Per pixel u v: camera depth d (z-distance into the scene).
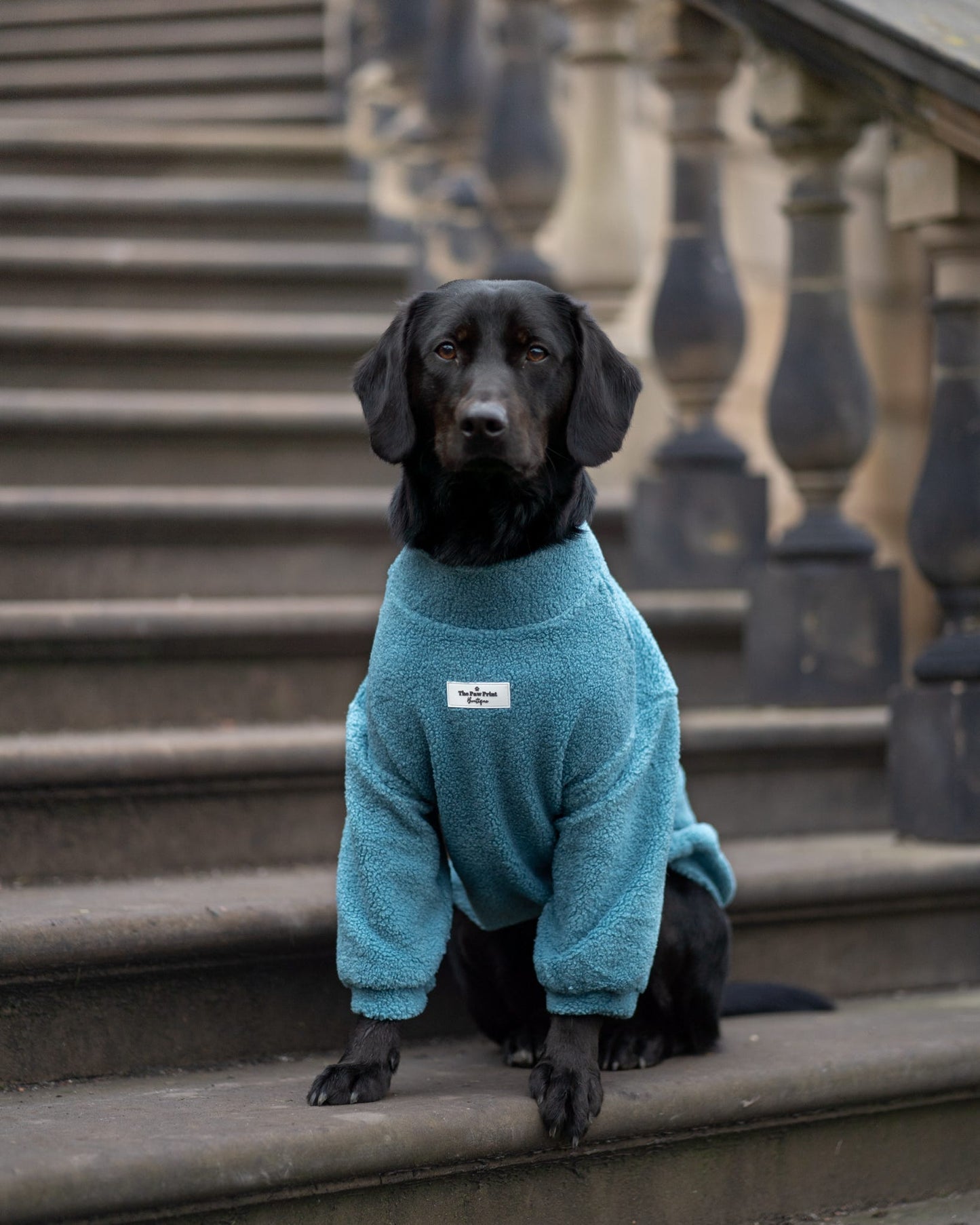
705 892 2.50
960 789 3.15
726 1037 2.60
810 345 3.60
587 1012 2.21
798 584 3.63
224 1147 1.92
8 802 2.75
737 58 3.90
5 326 4.36
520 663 2.19
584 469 2.42
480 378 2.23
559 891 2.26
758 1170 2.36
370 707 2.27
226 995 2.50
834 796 3.47
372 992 2.22
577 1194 2.21
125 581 3.69
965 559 3.15
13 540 3.58
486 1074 2.39
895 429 6.77
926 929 3.07
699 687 3.79
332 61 6.55
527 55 4.51
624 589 4.05
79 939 2.32
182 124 6.44
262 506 3.75
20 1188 1.78
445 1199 2.11
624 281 4.65
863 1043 2.51
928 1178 2.51
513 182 4.51
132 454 4.13
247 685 3.38
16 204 5.17
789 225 3.59
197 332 4.55
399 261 5.19
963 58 2.90
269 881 2.81
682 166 3.93
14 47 6.82
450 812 2.25
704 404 4.05
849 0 3.11
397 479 4.36
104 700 3.26
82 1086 2.32
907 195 3.13
